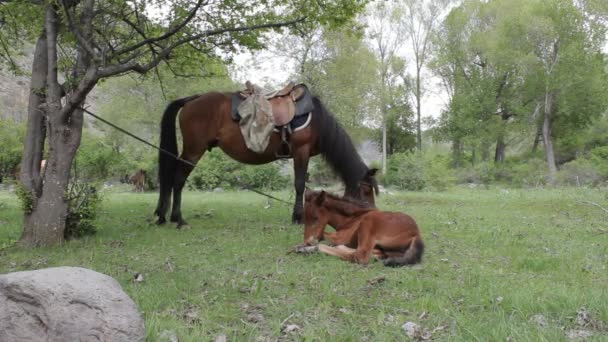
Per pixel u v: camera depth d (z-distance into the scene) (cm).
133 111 3042
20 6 805
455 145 4378
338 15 962
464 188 2691
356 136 3412
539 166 3384
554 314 419
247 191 2142
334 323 408
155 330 369
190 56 1109
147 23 983
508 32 3566
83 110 806
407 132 5053
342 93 3048
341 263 605
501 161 4328
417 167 2405
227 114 919
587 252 707
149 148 2989
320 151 922
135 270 595
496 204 1453
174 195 957
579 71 3425
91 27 788
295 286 512
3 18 1005
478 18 4156
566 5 3434
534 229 938
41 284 312
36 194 786
